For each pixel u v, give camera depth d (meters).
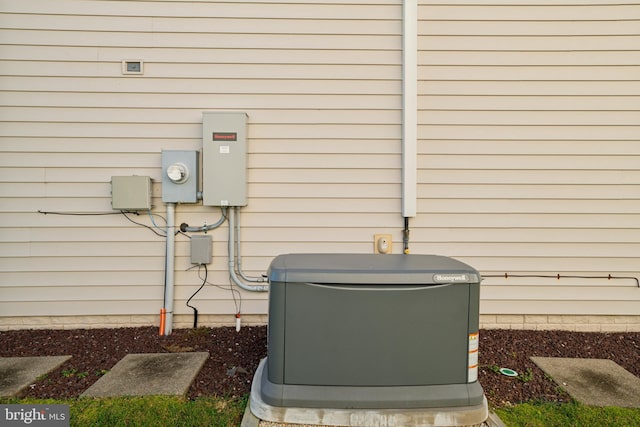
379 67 3.81
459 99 3.81
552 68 3.79
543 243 3.86
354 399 2.22
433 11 3.78
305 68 3.80
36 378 2.81
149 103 3.77
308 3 3.77
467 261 3.86
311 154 3.83
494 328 3.89
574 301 3.87
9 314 3.77
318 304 2.26
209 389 2.68
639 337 3.72
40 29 3.69
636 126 3.80
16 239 3.76
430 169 3.84
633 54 3.77
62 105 3.73
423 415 2.21
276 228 3.84
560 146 3.82
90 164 3.77
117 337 3.60
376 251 3.85
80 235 3.79
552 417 2.38
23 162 3.74
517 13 3.77
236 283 3.81
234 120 3.65
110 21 3.72
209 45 3.77
